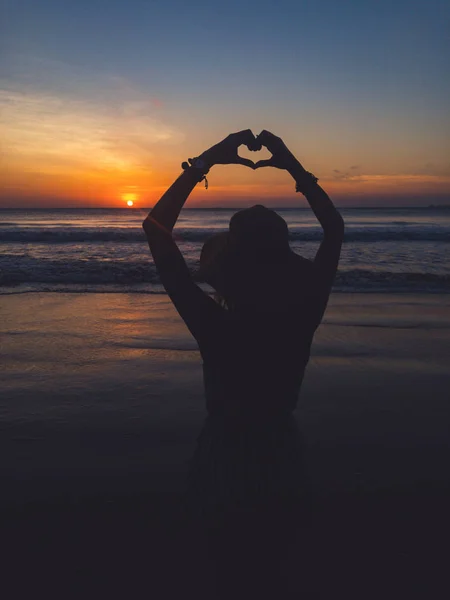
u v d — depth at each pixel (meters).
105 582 1.40
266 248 1.58
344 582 1.40
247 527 1.63
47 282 8.24
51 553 1.53
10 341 4.43
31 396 3.03
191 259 11.38
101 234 17.80
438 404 2.86
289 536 1.59
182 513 1.72
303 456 2.12
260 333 1.65
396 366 3.65
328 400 2.92
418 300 6.72
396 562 1.48
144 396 3.02
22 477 2.01
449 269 10.35
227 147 1.57
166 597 1.34
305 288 1.62
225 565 1.46
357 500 1.80
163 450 2.25
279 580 1.40
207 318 1.62
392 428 2.50
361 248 15.07
